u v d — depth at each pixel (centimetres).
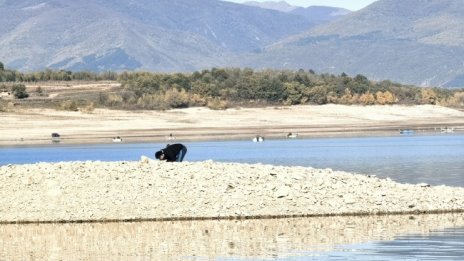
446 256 3609
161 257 3684
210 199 4750
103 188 4875
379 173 7550
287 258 3622
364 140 14750
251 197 4781
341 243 3925
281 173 5094
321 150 11731
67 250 3869
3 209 4706
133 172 5047
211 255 3706
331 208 4709
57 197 4803
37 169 5122
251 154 10862
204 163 5222
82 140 14838
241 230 4281
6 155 11162
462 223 4406
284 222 4491
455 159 9488
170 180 4947
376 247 3819
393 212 4712
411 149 11775
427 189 5175
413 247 3800
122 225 4469
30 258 3709
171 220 4566
